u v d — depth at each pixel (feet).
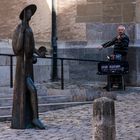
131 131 29.01
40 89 42.75
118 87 50.37
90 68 56.65
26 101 29.96
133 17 54.65
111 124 18.94
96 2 56.54
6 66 49.39
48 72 56.65
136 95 47.11
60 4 58.03
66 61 57.67
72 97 41.45
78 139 26.53
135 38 54.44
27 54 29.68
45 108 37.63
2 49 49.29
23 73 29.73
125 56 50.57
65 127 30.40
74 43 57.52
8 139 26.63
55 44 57.72
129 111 37.01
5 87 43.09
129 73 54.19
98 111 18.98
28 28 29.71
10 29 50.70
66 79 57.47
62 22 58.08
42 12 56.24
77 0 57.47
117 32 54.65
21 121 29.81
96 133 18.95
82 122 32.27
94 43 56.59
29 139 26.61
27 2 53.06
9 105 36.91
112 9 55.77
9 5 50.75
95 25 56.65
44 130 29.37
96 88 50.78
